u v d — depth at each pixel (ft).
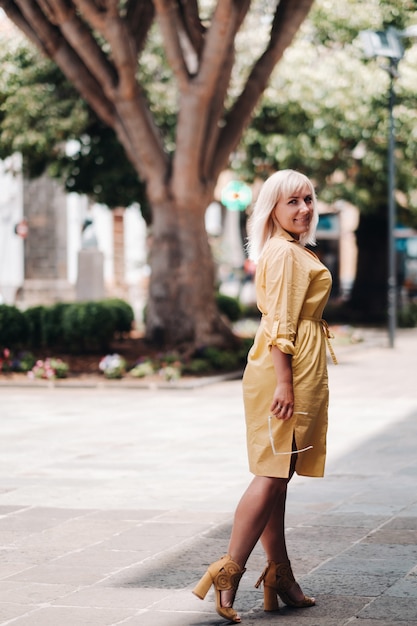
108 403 45.47
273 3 74.69
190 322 58.59
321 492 24.94
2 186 112.57
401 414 39.99
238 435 34.94
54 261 115.03
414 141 83.41
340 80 77.97
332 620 15.14
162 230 58.85
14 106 70.23
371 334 87.10
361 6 73.31
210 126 56.75
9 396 48.80
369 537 20.17
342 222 156.97
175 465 29.25
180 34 60.70
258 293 15.34
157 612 15.69
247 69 76.89
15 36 71.00
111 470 28.58
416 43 77.20
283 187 15.40
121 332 60.64
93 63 55.36
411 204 92.99
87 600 16.37
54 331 58.75
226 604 15.06
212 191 58.70
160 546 19.84
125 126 57.57
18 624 15.15
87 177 75.82
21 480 27.25
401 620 15.01
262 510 15.01
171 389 50.90
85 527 21.58
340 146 87.97
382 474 27.32
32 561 18.86
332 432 35.27
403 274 146.61
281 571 15.65
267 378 15.01
